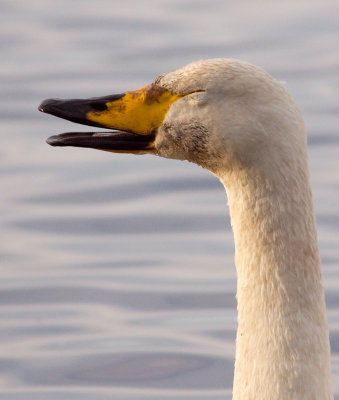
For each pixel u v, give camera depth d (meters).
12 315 11.50
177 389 10.07
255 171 6.10
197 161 6.46
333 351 10.58
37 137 16.97
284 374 6.11
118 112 6.69
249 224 6.20
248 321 6.25
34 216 13.98
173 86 6.47
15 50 22.33
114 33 23.42
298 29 22.69
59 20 24.75
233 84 6.11
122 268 12.47
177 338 10.90
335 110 17.48
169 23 24.02
